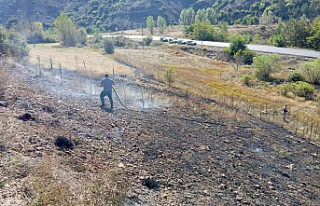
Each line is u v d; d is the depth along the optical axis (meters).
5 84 13.22
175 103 18.62
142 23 140.00
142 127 13.27
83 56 37.34
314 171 12.52
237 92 27.86
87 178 7.33
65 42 57.06
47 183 6.26
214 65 45.59
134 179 8.28
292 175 11.70
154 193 7.85
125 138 11.46
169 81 25.08
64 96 15.68
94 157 8.97
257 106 22.31
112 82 15.27
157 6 150.00
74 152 8.92
